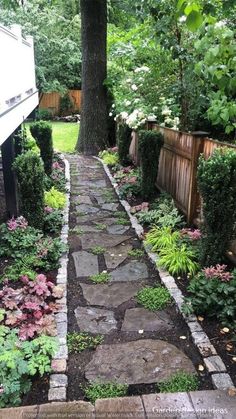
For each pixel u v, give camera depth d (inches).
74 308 115.6
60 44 622.2
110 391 81.5
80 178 290.0
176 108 237.3
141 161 219.5
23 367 80.8
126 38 326.3
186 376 85.3
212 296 106.7
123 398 75.3
